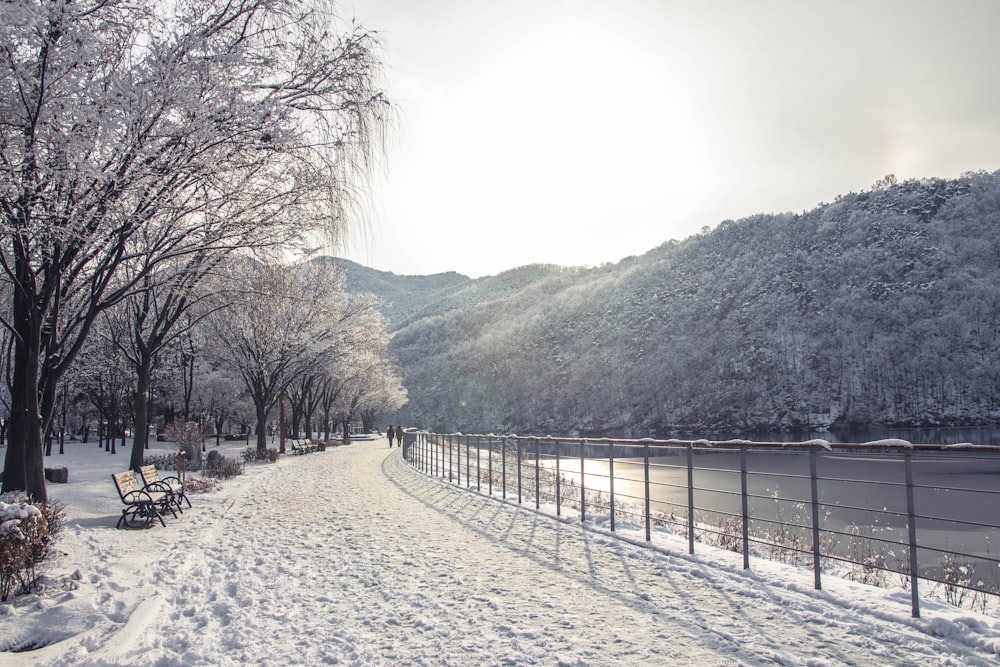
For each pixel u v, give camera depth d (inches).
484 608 213.9
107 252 389.4
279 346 1189.7
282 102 328.2
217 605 222.5
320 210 375.9
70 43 262.1
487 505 496.1
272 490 641.6
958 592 276.2
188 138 298.0
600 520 388.2
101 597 223.9
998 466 1227.9
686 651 168.1
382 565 286.8
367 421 3631.9
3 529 222.5
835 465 1336.1
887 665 154.0
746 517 255.3
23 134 269.1
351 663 166.2
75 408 1758.1
